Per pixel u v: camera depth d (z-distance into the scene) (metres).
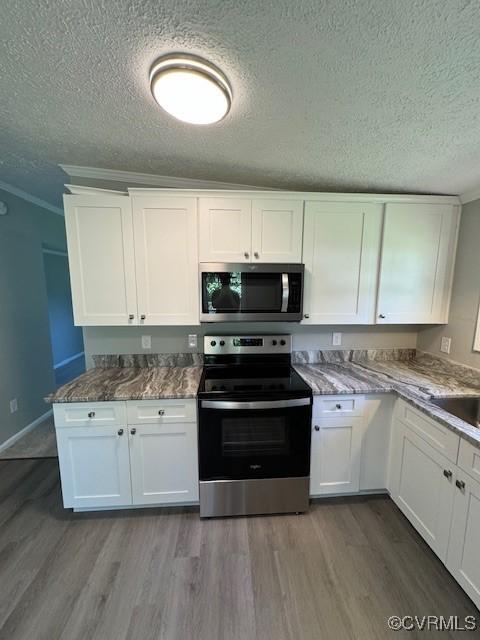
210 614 1.33
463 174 1.82
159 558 1.60
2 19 0.89
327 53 0.97
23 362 2.96
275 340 2.32
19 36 0.95
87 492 1.85
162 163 1.89
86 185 2.09
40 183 2.57
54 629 1.27
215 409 1.76
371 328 2.50
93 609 1.35
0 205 2.61
